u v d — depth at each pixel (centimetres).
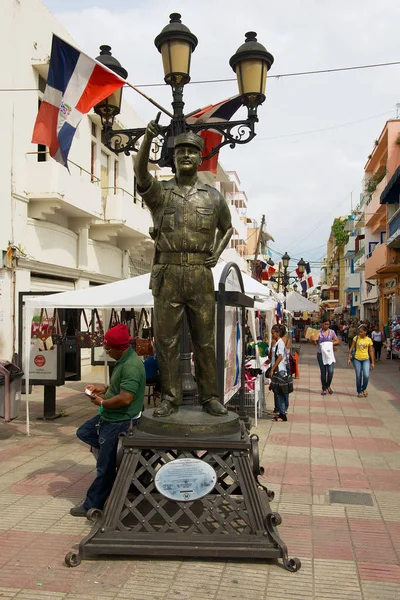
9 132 1159
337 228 5525
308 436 775
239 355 773
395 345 2219
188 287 421
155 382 798
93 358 995
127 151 719
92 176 1544
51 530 427
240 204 4094
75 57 692
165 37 631
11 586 340
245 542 373
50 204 1259
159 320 432
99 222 1580
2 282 1152
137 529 383
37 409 980
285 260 2706
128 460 398
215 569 364
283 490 532
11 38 1162
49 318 846
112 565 368
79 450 680
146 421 427
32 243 1256
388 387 1356
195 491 386
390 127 2333
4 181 1147
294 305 2334
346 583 347
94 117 1538
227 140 678
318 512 473
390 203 2209
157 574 356
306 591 337
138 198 2011
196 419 422
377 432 805
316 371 1770
